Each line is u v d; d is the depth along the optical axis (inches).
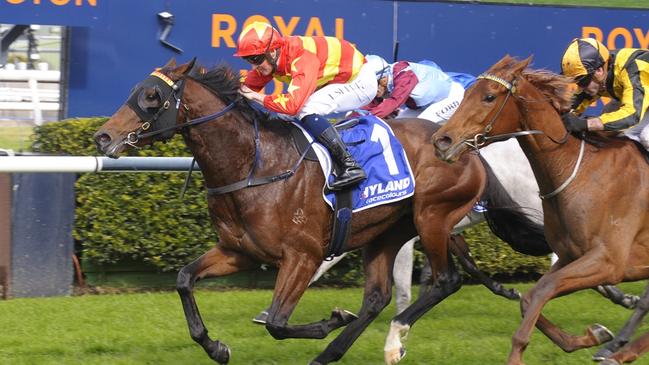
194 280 280.4
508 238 343.3
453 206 307.9
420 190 301.1
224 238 283.9
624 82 276.5
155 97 273.4
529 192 336.2
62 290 399.2
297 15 466.6
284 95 283.0
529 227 340.8
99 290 412.5
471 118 259.0
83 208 401.1
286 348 325.1
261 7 462.0
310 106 295.6
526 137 267.6
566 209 268.4
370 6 474.3
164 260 410.6
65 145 411.2
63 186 396.5
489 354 319.9
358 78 306.3
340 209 287.1
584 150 270.2
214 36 458.0
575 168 268.1
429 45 480.7
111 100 450.3
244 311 375.2
